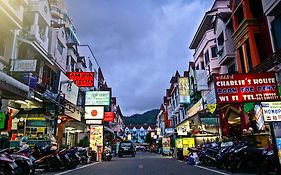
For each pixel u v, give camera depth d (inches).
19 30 603.2
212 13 882.1
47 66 719.7
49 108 551.5
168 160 731.4
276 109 309.9
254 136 482.9
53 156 430.9
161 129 2188.7
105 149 793.6
